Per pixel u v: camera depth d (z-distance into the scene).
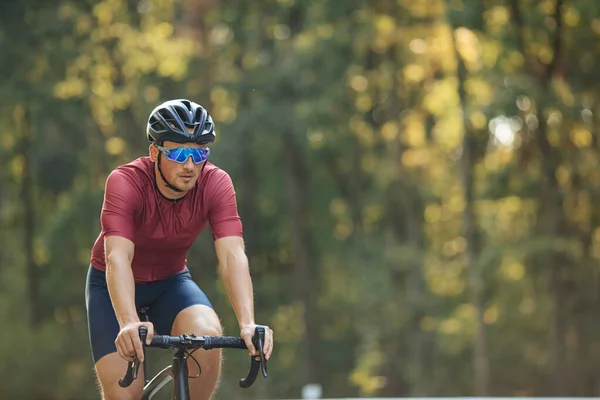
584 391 50.38
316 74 53.69
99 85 54.78
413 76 57.06
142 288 9.07
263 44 56.59
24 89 53.25
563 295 50.47
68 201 54.16
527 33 48.56
